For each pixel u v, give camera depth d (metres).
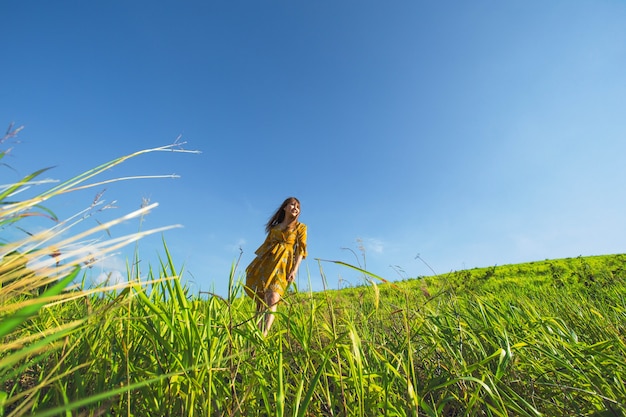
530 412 1.80
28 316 0.66
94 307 1.55
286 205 4.43
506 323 2.72
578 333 2.89
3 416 1.00
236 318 2.28
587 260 13.85
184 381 1.53
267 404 1.45
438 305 3.08
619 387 1.80
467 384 2.00
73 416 1.27
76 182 1.08
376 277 1.53
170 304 1.69
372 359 2.18
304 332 1.85
